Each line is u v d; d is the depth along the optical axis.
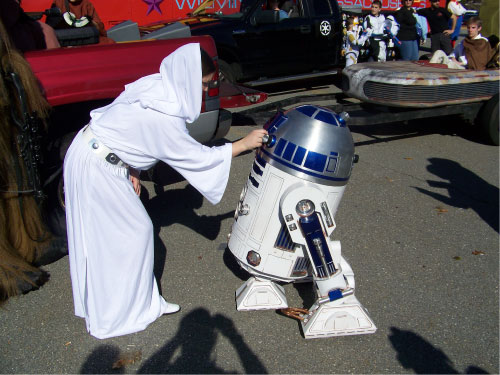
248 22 8.20
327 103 8.26
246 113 5.04
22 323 3.10
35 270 3.44
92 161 2.64
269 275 2.98
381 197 5.02
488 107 6.37
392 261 3.85
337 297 2.87
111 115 2.62
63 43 4.62
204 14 8.87
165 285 3.50
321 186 2.69
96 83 3.87
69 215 2.80
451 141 6.91
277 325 3.10
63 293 3.40
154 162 2.79
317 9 9.00
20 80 3.06
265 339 2.98
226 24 8.07
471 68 6.70
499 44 6.73
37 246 3.51
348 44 9.59
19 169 3.20
